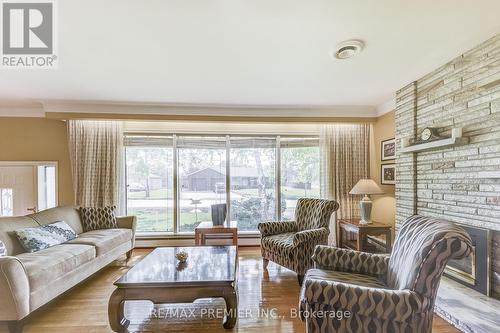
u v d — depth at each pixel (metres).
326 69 2.71
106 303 2.49
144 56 2.38
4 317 1.92
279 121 4.15
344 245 4.24
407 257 1.64
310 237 2.90
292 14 1.79
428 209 2.88
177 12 1.76
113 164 4.24
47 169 4.33
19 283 1.95
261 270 3.31
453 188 2.55
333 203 3.29
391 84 3.17
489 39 2.15
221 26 1.92
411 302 1.36
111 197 4.22
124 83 3.04
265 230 3.42
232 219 4.67
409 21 1.88
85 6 1.69
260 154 4.71
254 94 3.50
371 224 3.60
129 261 3.72
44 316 2.26
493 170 2.14
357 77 2.94
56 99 3.65
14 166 4.22
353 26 1.94
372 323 1.41
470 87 2.34
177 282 1.97
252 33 2.02
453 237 1.36
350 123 4.36
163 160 4.58
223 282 2.00
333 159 4.48
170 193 4.58
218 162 4.66
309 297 1.47
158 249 2.88
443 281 2.56
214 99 3.70
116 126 4.29
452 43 2.21
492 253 2.21
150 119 3.95
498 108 2.11
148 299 1.96
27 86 3.13
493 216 2.17
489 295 2.22
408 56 2.44
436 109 2.74
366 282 1.82
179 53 2.34
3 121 4.20
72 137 4.19
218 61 2.50
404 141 3.09
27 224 2.93
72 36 2.04
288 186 4.75
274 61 2.51
